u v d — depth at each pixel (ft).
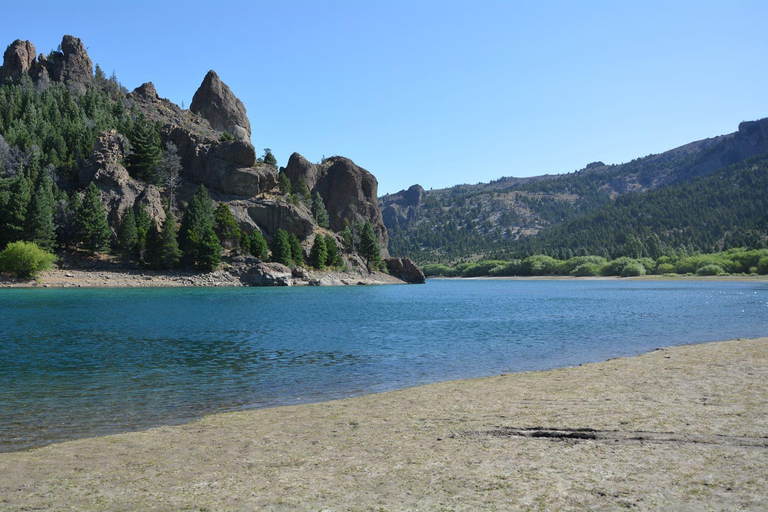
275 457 39.37
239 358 100.01
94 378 80.33
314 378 80.64
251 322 170.71
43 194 396.57
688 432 40.40
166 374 83.92
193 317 185.98
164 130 592.60
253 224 513.86
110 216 456.04
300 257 512.22
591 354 103.50
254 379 79.77
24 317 177.47
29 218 385.91
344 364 93.40
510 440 41.16
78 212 412.57
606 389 60.23
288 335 136.98
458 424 47.21
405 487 31.65
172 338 129.90
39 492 32.91
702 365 74.69
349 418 52.54
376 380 79.00
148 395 69.00
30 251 358.23
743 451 35.47
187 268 440.45
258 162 619.67
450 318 188.34
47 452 42.65
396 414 53.16
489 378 74.43
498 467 34.63
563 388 62.59
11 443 47.03
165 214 488.44
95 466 38.42
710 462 33.60
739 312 206.08
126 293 323.16
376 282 595.88
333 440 43.88
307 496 30.78
